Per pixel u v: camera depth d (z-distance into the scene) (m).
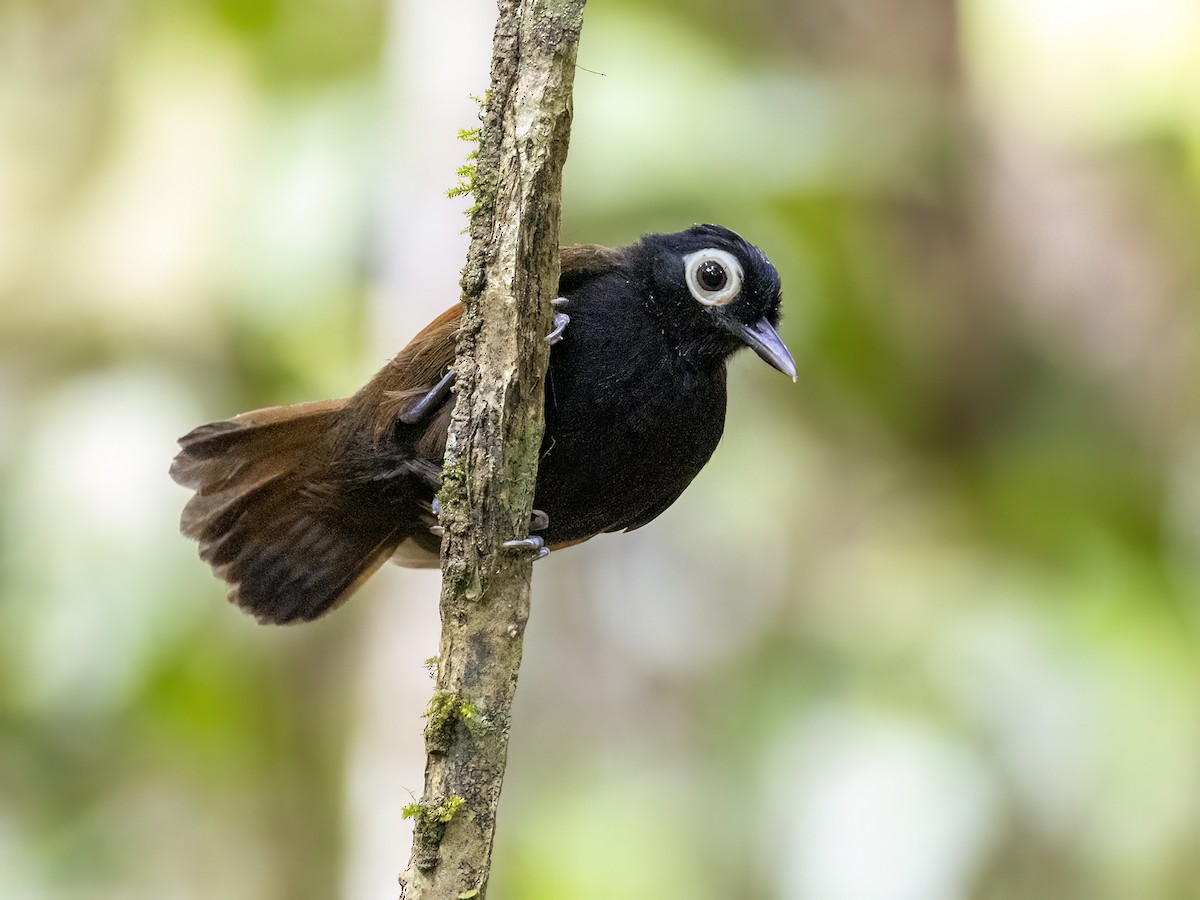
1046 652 11.92
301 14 12.53
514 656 6.26
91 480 11.37
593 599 14.55
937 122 14.12
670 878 11.91
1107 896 11.22
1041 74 14.47
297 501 8.09
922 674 12.07
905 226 14.49
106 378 11.66
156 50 12.66
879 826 11.26
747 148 11.93
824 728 11.85
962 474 13.87
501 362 6.23
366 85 12.02
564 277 7.67
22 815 11.96
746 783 11.85
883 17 14.96
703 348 7.75
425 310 10.55
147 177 12.25
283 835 12.63
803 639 12.73
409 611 10.44
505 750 6.23
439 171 10.54
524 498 6.30
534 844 12.41
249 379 11.80
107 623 11.22
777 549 13.87
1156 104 13.93
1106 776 11.42
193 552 11.42
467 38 10.57
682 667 14.27
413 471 7.55
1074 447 14.03
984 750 11.55
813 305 12.41
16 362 11.88
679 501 14.10
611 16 12.09
